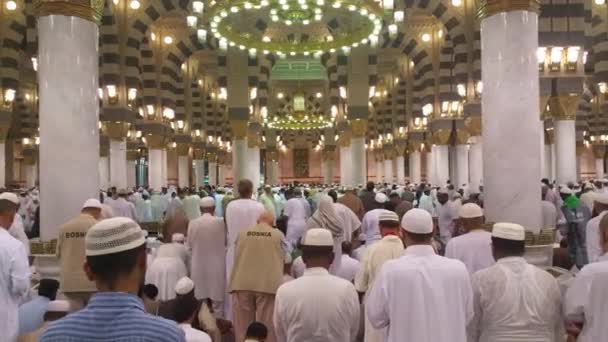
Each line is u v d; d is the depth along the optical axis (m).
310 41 15.62
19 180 33.62
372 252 4.54
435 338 3.12
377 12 11.90
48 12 7.80
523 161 7.42
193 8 11.35
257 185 23.73
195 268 6.62
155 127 20.44
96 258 1.83
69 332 1.75
